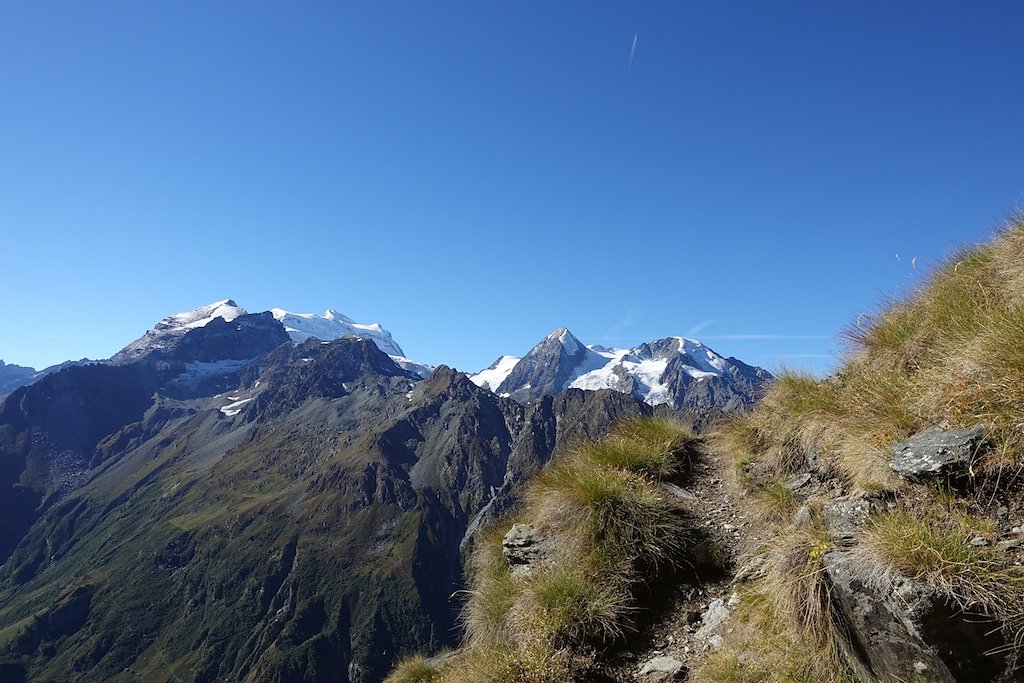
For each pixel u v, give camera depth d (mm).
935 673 4848
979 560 4969
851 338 10984
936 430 6703
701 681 7141
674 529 9688
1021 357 6141
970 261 10086
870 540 5691
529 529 11242
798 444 9680
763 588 7293
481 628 10469
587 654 8391
